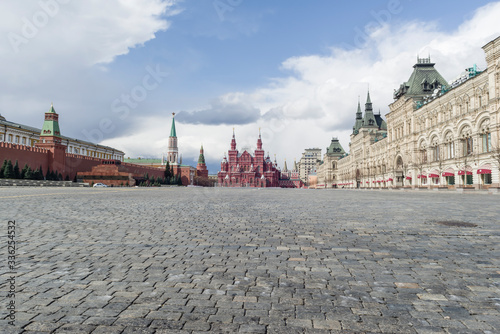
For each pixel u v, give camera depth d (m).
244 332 3.18
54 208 13.95
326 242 7.12
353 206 16.31
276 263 5.49
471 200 21.58
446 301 3.95
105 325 3.30
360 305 3.83
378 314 3.60
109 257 5.80
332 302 3.91
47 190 33.69
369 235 7.91
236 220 10.59
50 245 6.71
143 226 9.21
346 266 5.32
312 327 3.30
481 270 5.09
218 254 6.07
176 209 14.31
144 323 3.35
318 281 4.61
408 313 3.62
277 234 8.04
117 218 10.89
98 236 7.70
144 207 15.18
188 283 4.51
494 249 6.43
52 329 3.20
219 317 3.50
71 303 3.82
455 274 4.92
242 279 4.69
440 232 8.26
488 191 35.44
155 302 3.87
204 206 16.12
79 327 3.25
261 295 4.11
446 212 12.94
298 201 20.86
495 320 3.46
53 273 4.89
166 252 6.20
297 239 7.44
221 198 24.42
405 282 4.59
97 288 4.29
